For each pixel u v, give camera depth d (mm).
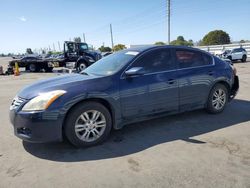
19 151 4051
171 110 4969
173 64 4977
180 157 3656
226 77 5703
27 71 24984
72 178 3199
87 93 3979
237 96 7770
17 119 3838
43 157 3818
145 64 4652
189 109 5273
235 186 2902
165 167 3381
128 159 3664
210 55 5652
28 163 3639
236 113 5816
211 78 5457
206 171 3238
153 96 4656
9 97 9086
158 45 5012
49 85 4102
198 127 4922
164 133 4652
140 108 4551
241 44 36188
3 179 3219
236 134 4504
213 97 5625
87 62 20281
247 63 26109
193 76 5168
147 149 3980
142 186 2967
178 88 4961
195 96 5273
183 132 4672
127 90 4363
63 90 3898
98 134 4195
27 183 3113
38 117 3713
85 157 3775
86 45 21547
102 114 4180
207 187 2898
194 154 3736
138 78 4496
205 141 4215
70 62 21562
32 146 4234
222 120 5312
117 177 3184
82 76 4508
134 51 4836
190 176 3135
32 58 24828
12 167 3529
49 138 3805
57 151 4016
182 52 5164
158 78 4699
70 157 3793
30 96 3863
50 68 23859
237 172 3197
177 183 2996
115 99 4254
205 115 5668
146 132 4734
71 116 3928
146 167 3404
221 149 3883
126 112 4422
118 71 4391
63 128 3988
